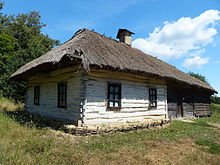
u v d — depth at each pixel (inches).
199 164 185.9
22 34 1140.5
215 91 736.3
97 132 277.6
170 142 262.7
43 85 436.8
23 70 421.4
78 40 331.0
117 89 352.2
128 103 366.9
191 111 619.5
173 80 439.8
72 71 326.6
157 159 190.1
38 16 1390.3
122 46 484.1
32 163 155.5
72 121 311.4
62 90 358.6
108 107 327.9
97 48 334.3
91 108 302.2
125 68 315.6
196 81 636.1
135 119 378.9
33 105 479.8
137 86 391.9
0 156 157.9
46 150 184.7
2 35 817.5
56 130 289.0
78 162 168.7
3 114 403.5
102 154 194.2
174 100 541.0
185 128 383.2
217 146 255.0
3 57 756.0
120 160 181.5
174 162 184.7
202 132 353.7
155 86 441.7
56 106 370.3
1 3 1267.2
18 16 1337.4
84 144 221.6
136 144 240.4
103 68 287.0
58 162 164.9
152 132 321.4
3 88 722.2
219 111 925.2
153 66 433.4
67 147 203.6
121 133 295.6
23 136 233.9
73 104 315.3
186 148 236.5
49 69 369.4
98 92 315.0
